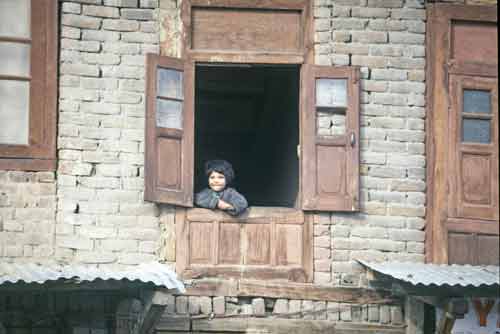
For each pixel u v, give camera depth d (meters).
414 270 15.68
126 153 16.20
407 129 16.62
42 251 15.93
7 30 16.12
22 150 15.98
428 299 15.66
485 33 16.81
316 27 16.59
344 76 16.48
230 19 16.53
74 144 16.11
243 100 22.39
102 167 16.14
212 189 16.38
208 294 16.12
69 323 15.80
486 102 16.73
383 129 16.59
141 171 16.20
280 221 16.33
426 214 16.56
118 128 16.22
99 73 16.25
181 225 16.19
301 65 16.56
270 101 21.16
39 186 16.00
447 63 16.69
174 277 14.98
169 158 16.11
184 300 16.12
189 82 16.31
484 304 16.12
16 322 15.80
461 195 16.56
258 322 16.17
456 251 16.52
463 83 16.70
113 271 15.30
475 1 16.89
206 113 22.95
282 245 16.31
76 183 16.08
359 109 16.52
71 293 15.70
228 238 16.25
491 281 15.02
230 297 16.19
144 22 16.41
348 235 16.42
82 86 16.20
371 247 16.44
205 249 16.20
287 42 16.58
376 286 16.36
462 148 16.62
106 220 16.08
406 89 16.66
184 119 16.25
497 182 16.62
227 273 16.19
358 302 16.31
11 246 15.89
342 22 16.64
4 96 16.05
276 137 21.28
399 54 16.69
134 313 15.36
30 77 16.11
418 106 16.67
